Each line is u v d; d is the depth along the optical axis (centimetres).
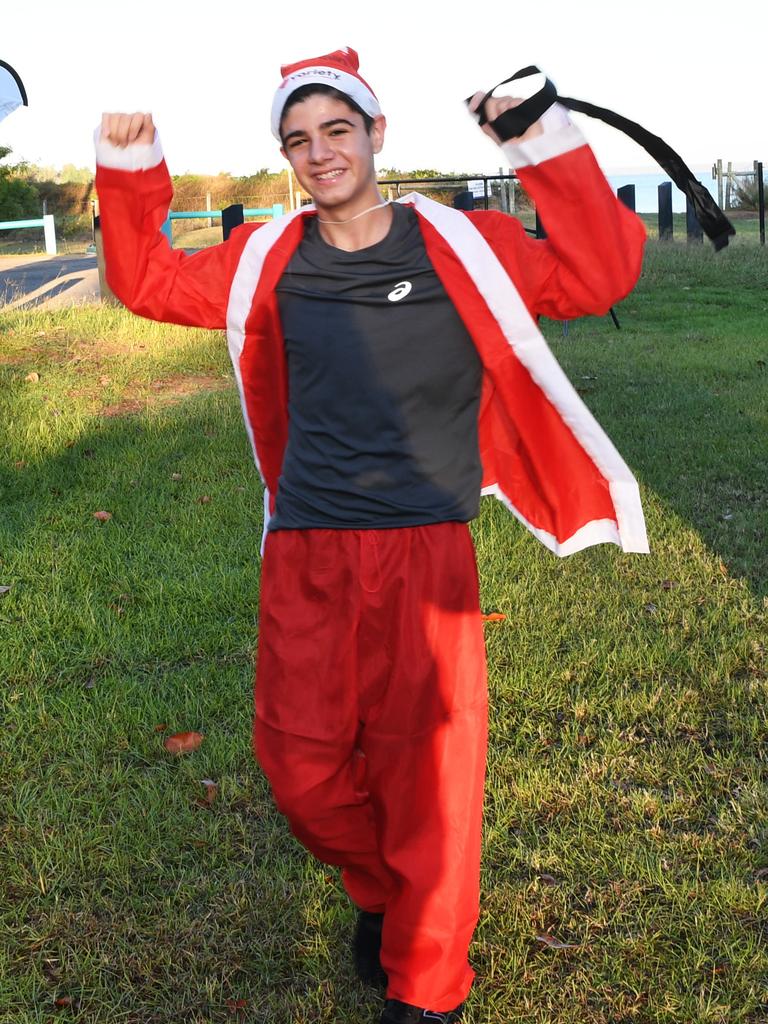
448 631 241
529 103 218
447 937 245
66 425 745
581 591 479
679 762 355
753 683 399
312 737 245
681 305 1284
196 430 741
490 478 275
